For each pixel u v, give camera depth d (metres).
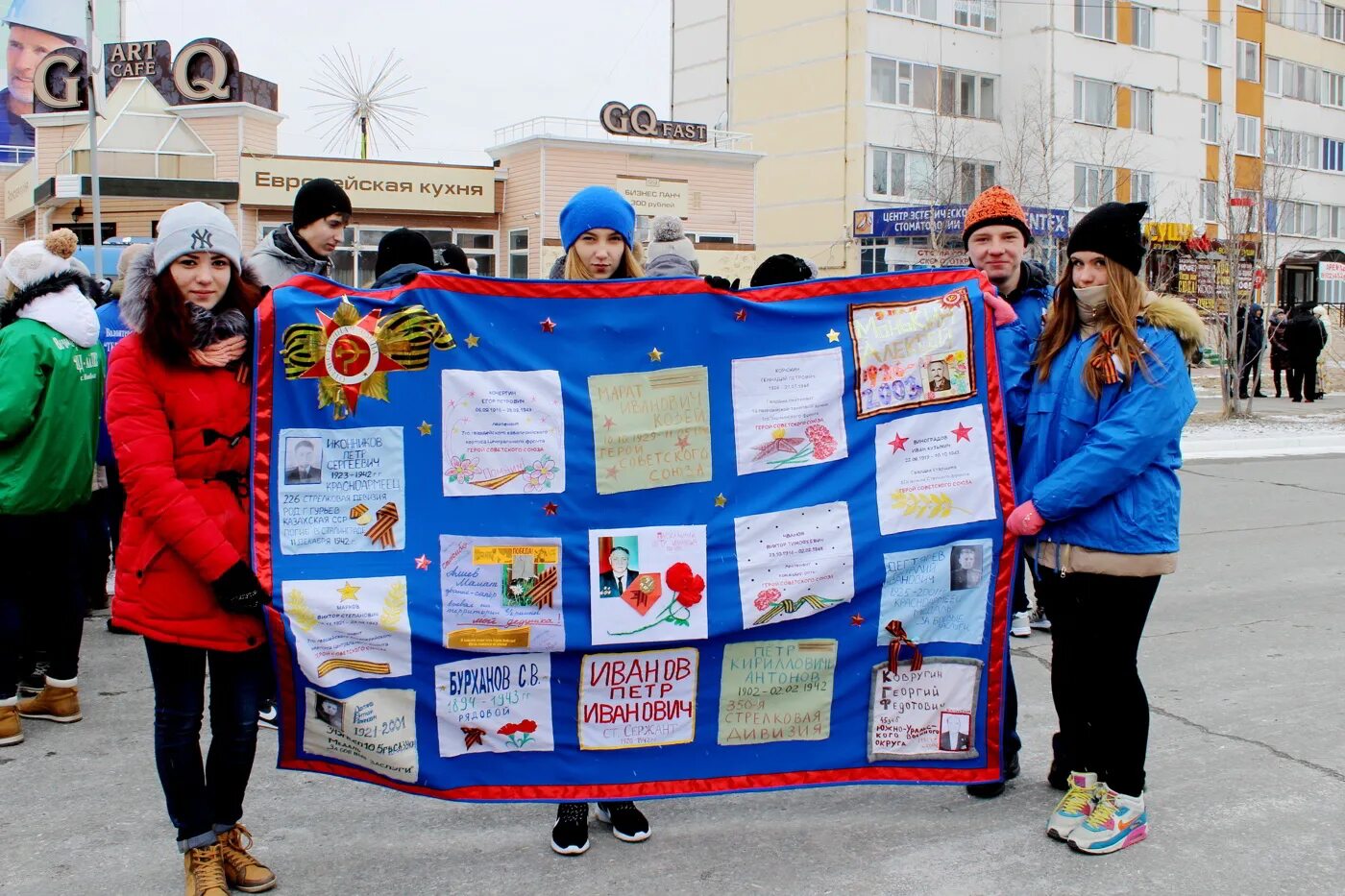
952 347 3.85
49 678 4.86
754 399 3.77
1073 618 3.72
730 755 3.72
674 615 3.67
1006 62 37.03
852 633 3.78
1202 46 39.81
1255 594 7.30
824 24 35.62
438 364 3.53
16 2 36.41
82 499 4.73
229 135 26.25
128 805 4.04
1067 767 4.10
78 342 4.64
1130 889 3.40
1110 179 34.19
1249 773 4.33
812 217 36.56
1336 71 45.38
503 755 3.58
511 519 3.58
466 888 3.41
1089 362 3.58
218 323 3.19
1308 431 16.09
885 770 3.80
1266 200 28.70
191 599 3.12
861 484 3.81
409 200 27.36
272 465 3.35
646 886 3.42
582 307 3.66
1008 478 3.84
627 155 28.53
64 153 28.25
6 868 3.54
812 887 3.41
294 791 4.18
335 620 3.38
